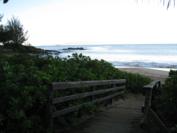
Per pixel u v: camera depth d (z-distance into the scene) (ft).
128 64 132.57
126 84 51.42
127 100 42.34
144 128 22.40
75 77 26.71
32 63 24.94
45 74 20.75
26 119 15.76
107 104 33.86
